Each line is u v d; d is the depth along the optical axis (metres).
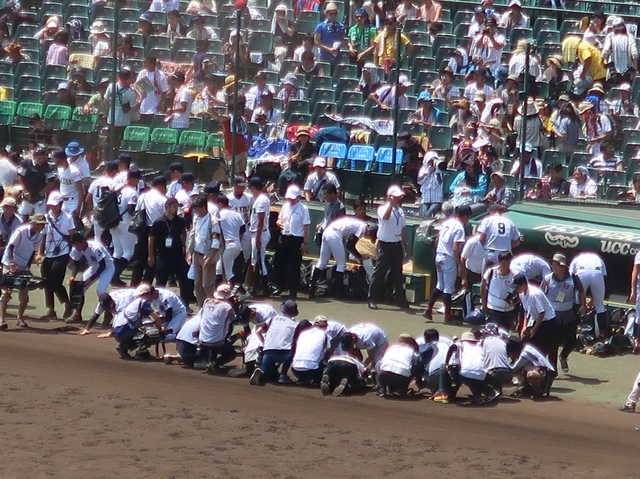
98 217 56.91
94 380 44.66
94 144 70.44
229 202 58.28
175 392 43.53
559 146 68.44
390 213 56.03
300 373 44.31
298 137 65.31
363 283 58.59
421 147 65.88
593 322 51.28
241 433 38.81
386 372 43.19
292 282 58.22
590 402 43.75
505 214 56.44
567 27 81.44
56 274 52.44
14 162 67.25
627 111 72.94
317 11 84.56
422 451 37.31
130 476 34.22
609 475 35.44
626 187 63.31
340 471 35.12
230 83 74.25
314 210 61.22
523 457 36.94
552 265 47.09
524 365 44.00
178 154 69.38
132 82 72.19
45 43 83.50
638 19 82.88
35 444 37.06
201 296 53.41
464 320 54.53
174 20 82.75
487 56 76.44
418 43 79.88
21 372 45.28
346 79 77.00
